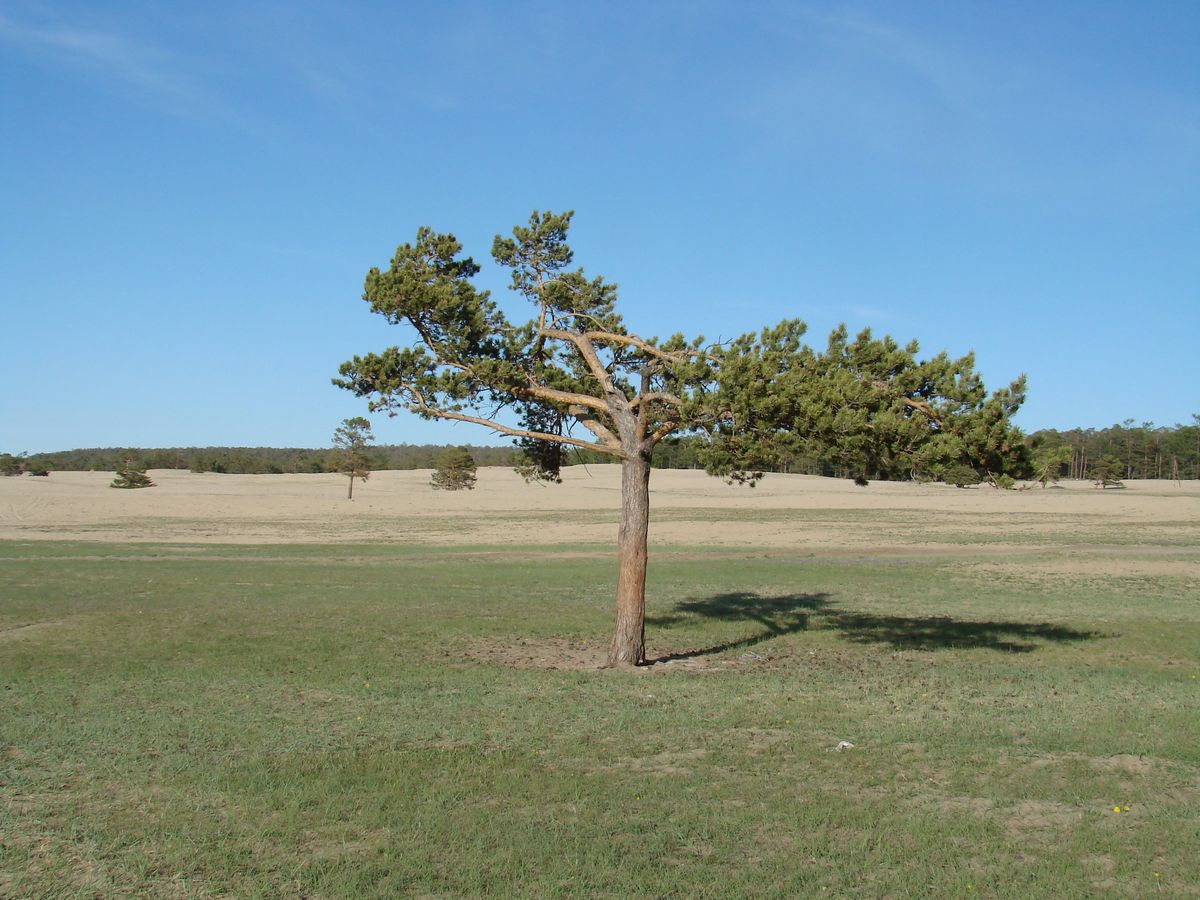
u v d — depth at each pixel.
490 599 25.31
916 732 10.77
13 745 9.98
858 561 36.94
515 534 52.97
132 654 16.34
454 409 16.22
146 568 33.16
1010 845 7.30
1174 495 87.06
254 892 6.42
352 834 7.50
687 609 24.61
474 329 15.98
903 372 14.12
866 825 7.72
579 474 122.81
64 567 33.09
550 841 7.32
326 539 49.56
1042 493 91.62
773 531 53.41
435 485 98.56
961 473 13.77
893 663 16.53
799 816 7.90
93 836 7.39
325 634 18.92
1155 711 11.98
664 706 12.25
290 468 146.88
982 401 13.86
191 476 121.88
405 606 23.67
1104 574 31.52
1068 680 14.55
